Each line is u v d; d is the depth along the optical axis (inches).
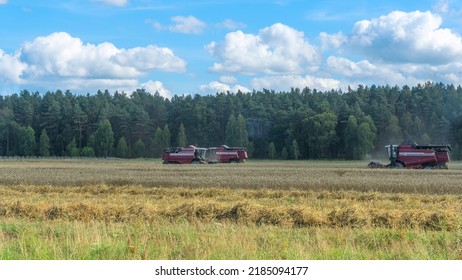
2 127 7096.5
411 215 885.2
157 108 7381.9
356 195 1330.0
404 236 701.9
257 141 6811.0
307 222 888.3
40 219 958.4
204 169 2608.3
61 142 7047.2
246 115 7150.6
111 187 1582.2
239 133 6466.5
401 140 6176.2
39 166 3230.8
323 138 6023.6
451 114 6072.8
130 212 982.4
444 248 639.1
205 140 7012.8
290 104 7391.7
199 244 622.2
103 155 6584.6
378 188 1487.5
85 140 7175.2
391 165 2906.0
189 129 7091.5
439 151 2842.0
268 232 741.9
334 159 6112.2
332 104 7253.9
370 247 667.4
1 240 679.1
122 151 6373.0
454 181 1601.9
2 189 1569.9
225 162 3902.6
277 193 1386.6
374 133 5880.9
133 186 1604.3
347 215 890.7
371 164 2977.4
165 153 3747.5
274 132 6752.0
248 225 868.6
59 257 577.9
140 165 3447.3
